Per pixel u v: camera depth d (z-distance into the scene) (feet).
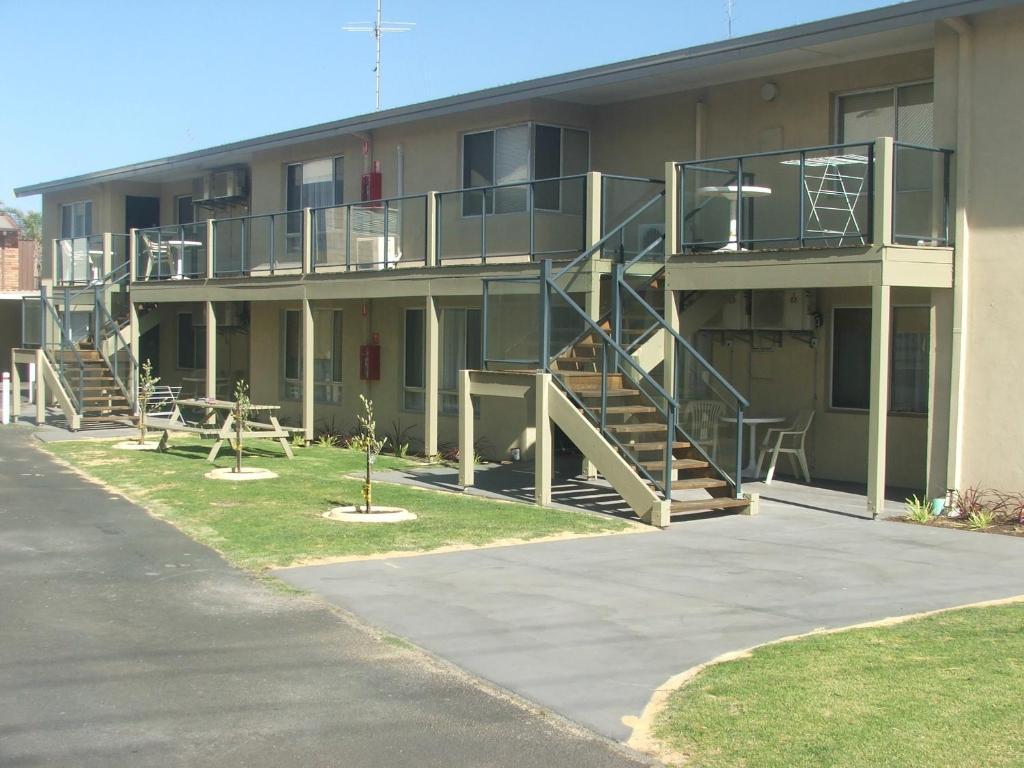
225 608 26.68
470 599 27.71
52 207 105.70
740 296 51.11
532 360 44.37
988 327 40.57
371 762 17.66
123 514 39.45
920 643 23.61
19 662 22.41
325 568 31.04
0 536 35.32
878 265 39.01
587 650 23.50
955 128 41.19
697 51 49.19
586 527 38.17
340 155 73.31
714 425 42.65
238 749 18.11
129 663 22.43
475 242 61.36
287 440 65.62
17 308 111.24
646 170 57.72
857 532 37.76
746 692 20.38
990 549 34.88
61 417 79.87
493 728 19.12
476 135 62.59
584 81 54.19
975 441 40.98
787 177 49.29
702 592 28.71
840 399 50.16
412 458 59.36
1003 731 18.26
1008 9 39.70
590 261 48.67
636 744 18.40
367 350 67.97
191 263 77.46
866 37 44.29
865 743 17.83
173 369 96.12
